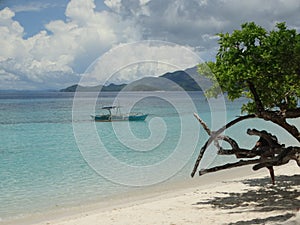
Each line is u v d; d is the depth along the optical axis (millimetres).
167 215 10422
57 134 31953
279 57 9188
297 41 9102
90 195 13789
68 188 14977
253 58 9422
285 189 12828
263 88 10359
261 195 12188
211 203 11539
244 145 25219
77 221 10625
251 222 8922
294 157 9703
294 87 10320
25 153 23750
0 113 51281
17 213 12031
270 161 9914
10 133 33000
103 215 11047
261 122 35188
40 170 18797
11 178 17203
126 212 11188
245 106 11953
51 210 12297
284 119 10406
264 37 9453
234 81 9461
